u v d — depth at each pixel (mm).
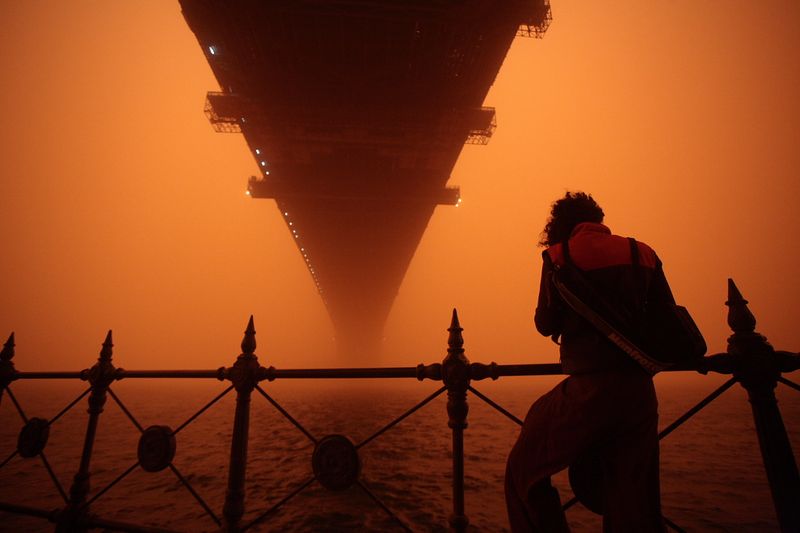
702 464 17109
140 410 44219
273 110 27844
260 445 21859
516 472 1396
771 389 1636
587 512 11164
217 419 35438
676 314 1251
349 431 27391
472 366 1888
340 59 24781
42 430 2641
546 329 1512
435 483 14203
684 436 25938
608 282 1312
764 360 1633
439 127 29609
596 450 1286
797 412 39344
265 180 37219
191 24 22266
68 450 19984
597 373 1274
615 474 1210
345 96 26938
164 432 2373
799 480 1542
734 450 20609
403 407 46406
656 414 1272
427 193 38156
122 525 2283
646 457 1210
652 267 1387
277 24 22141
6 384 2902
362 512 11344
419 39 23406
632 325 1215
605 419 1204
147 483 13945
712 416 38094
